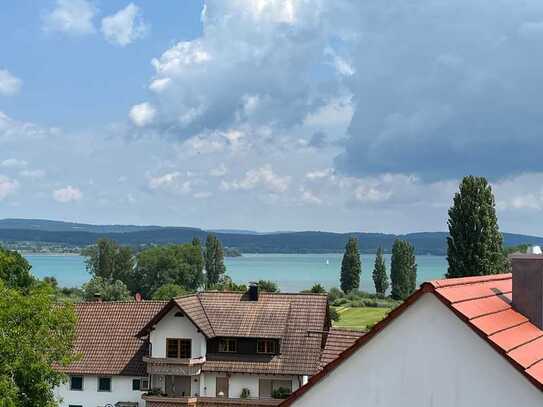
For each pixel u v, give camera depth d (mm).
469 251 89125
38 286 42938
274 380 61000
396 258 171500
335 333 51125
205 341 62344
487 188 90000
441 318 17828
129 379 63125
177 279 170875
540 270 20266
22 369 37500
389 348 18281
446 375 17703
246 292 66688
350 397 18609
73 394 63656
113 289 146750
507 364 17125
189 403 60219
